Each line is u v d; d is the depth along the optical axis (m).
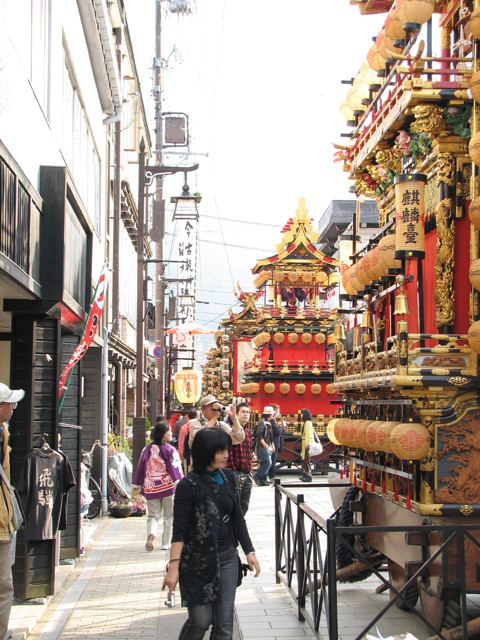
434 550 4.89
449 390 5.00
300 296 21.80
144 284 16.14
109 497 12.26
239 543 4.73
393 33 5.73
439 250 5.36
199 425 8.09
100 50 11.51
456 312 5.35
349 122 7.51
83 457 11.48
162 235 18.73
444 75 5.69
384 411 6.12
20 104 5.81
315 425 19.78
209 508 4.40
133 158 23.92
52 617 6.27
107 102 13.64
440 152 5.39
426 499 4.97
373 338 7.09
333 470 19.16
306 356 20.53
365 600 6.80
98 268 12.76
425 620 4.66
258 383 20.45
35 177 6.46
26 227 5.88
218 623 4.30
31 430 6.63
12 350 6.66
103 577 7.71
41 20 7.33
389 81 5.94
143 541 9.80
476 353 5.02
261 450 16.45
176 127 23.86
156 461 8.81
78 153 10.56
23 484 6.45
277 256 20.50
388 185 6.98
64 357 9.17
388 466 5.86
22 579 6.46
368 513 6.62
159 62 21.23
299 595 6.16
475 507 4.93
